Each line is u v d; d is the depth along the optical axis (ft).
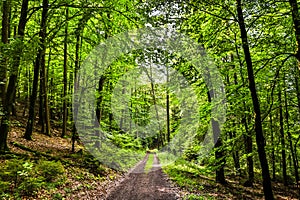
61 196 27.63
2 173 26.40
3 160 32.30
